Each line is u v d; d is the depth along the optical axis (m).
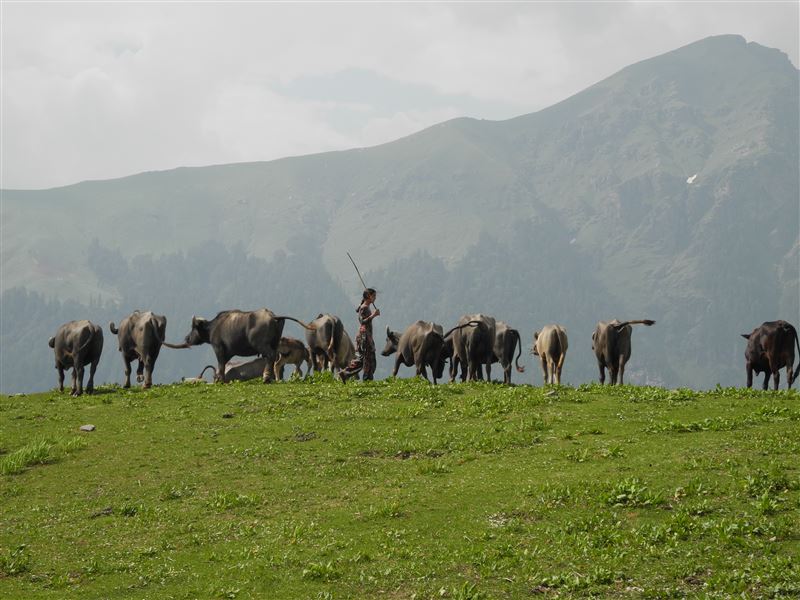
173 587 14.28
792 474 17.09
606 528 15.34
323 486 19.42
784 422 21.70
